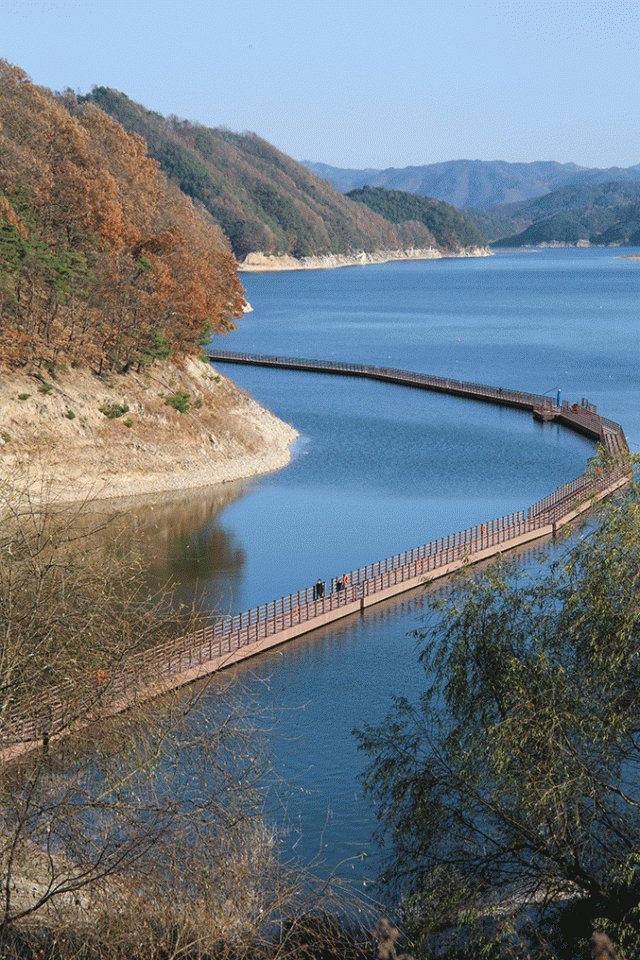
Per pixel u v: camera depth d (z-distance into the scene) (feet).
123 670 58.70
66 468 264.11
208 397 334.44
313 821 114.32
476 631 80.89
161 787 66.44
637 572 74.54
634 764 76.79
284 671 161.79
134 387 307.37
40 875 61.41
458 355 655.35
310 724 140.26
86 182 312.50
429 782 78.64
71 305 306.76
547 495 288.51
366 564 222.48
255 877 56.75
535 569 201.36
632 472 87.04
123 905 51.01
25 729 54.54
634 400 464.24
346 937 68.18
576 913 75.82
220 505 271.49
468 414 424.46
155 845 53.83
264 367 572.10
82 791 55.06
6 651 53.31
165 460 290.97
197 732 68.13
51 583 59.06
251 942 54.54
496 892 74.23
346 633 182.19
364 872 102.42
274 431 351.87
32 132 325.62
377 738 89.81
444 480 306.35
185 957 51.47
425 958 70.95
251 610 176.55
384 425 395.34
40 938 53.42
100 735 55.83
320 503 276.82
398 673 160.86
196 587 201.46
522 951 72.43
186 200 427.74
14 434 261.65
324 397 463.01
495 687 77.77
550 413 406.00
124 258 319.88
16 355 284.82
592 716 71.56
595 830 71.72
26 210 308.81
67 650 57.26
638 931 63.57
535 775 69.92
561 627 78.02
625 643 71.56
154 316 331.98
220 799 62.28
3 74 344.28
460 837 76.74
